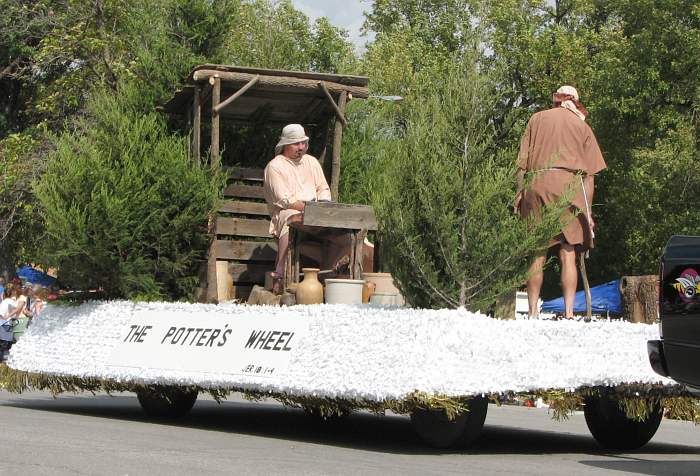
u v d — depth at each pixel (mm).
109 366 14883
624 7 49812
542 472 10000
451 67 12492
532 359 11602
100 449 10484
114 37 38156
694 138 47000
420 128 12133
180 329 14203
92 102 17281
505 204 12016
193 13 19141
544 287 54062
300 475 8977
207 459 9984
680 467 10938
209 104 17781
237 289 17000
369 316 11836
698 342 9250
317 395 11891
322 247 16156
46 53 39500
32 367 16078
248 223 17078
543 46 56656
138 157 15914
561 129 12875
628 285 14273
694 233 46969
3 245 41594
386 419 16906
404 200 11992
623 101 48469
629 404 12438
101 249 15250
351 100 18906
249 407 18656
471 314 11359
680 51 48219
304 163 16422
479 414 11641
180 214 15875
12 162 38625
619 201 51125
